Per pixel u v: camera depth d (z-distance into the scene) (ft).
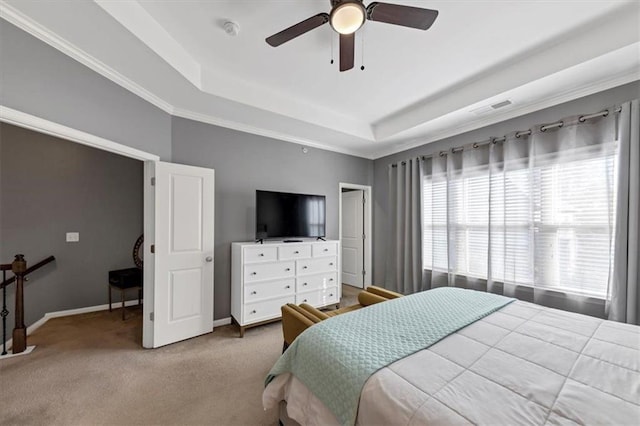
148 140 8.69
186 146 9.93
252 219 11.55
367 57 7.76
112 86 7.49
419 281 12.85
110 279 11.94
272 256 10.39
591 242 7.92
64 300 11.64
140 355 8.13
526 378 3.44
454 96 9.77
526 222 9.34
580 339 4.51
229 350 8.52
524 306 6.19
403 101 10.64
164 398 6.15
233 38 7.01
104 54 6.57
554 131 8.68
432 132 12.09
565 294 8.39
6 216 10.49
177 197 9.09
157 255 8.64
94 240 12.35
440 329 4.80
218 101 9.06
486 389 3.22
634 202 7.01
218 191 10.69
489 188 10.26
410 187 13.44
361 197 16.51
